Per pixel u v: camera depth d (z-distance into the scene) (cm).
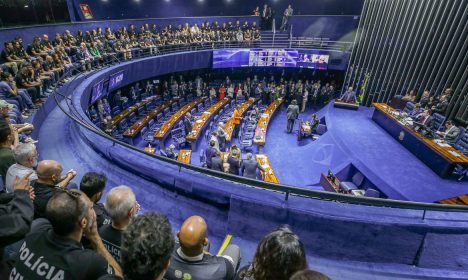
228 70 2458
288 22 2347
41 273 171
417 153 1145
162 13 2369
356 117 1587
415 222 374
